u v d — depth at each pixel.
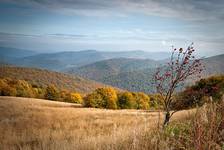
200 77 5.75
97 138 5.98
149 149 4.23
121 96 74.62
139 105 74.69
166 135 4.88
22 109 42.12
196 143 3.33
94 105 69.44
